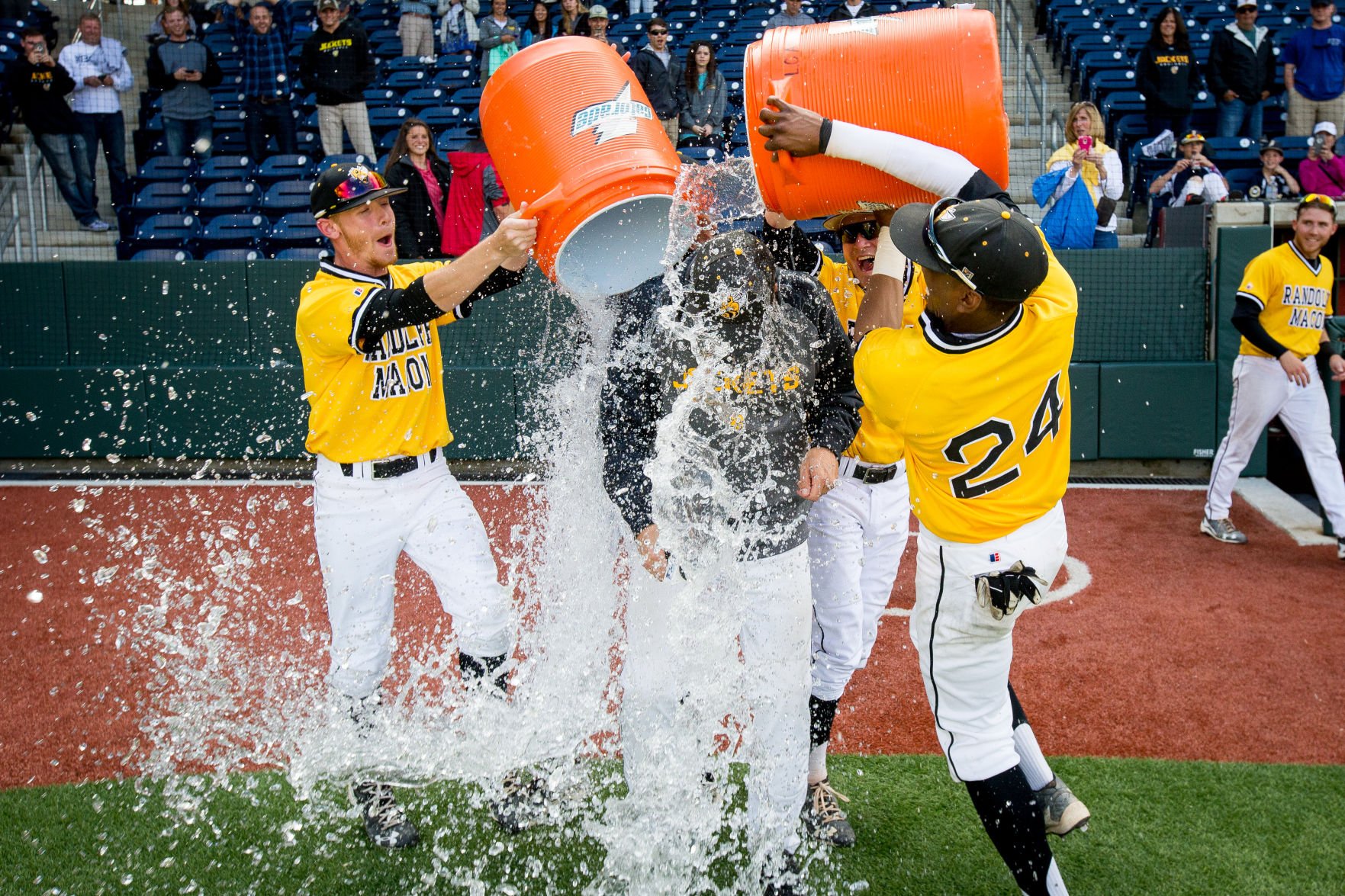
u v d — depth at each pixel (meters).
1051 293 2.27
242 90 10.71
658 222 2.58
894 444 2.91
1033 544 2.39
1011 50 11.91
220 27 12.59
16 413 7.87
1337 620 4.73
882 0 11.60
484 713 3.05
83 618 4.76
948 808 3.15
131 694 3.95
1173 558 5.72
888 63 2.36
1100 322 7.58
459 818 3.07
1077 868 2.86
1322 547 5.88
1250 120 10.13
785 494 2.53
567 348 7.34
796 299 2.57
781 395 2.51
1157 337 7.56
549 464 3.67
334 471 3.00
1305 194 8.71
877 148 2.31
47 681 4.09
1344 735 3.63
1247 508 6.72
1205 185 8.48
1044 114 11.04
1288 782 3.31
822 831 2.96
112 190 9.84
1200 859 2.89
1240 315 5.68
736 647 2.64
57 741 3.59
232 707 3.83
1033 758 2.70
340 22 9.46
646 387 2.56
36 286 7.84
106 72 9.74
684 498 2.53
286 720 3.71
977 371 2.21
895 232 2.24
